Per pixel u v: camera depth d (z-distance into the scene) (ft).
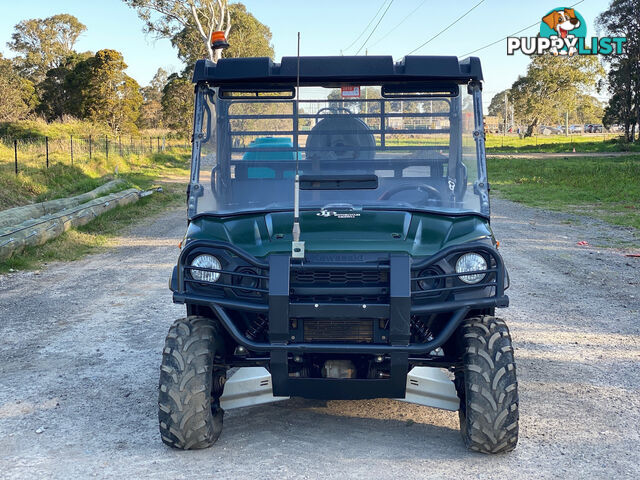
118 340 23.99
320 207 14.78
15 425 16.38
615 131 537.65
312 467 13.80
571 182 97.81
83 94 232.53
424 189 16.01
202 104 15.98
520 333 24.79
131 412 17.25
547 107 406.41
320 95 16.11
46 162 86.07
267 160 16.22
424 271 13.43
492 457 14.33
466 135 15.69
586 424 16.33
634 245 44.91
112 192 74.74
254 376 14.53
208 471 13.62
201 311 15.03
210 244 13.56
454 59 15.55
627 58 303.07
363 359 14.03
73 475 13.56
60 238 46.55
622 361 21.53
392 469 13.71
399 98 16.06
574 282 33.58
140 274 36.40
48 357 22.06
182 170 134.21
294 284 13.26
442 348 15.28
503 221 58.54
